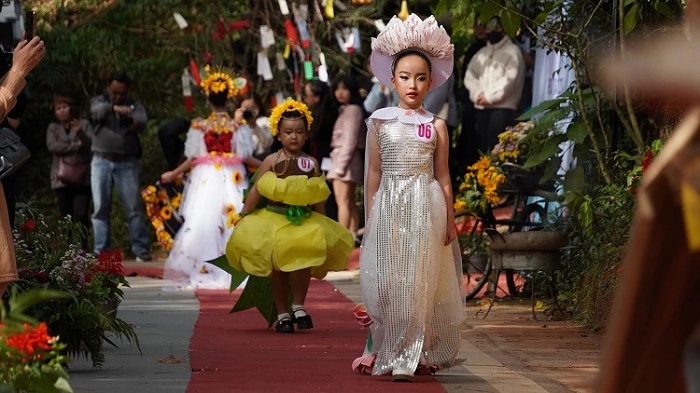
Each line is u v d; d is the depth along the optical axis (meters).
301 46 22.92
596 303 11.20
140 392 7.63
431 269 8.36
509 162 14.08
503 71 17.30
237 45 24.12
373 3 23.80
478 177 13.78
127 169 19.45
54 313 8.20
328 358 9.38
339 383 8.12
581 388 7.96
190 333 10.97
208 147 15.95
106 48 23.80
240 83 18.05
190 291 15.38
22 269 8.27
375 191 8.59
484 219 13.92
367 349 8.68
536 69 17.31
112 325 8.40
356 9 23.73
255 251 10.98
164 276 15.80
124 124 19.25
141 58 24.25
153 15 24.03
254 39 24.28
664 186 2.98
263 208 11.52
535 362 9.29
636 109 12.31
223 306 13.57
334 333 11.11
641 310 3.04
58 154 19.67
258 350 9.82
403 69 8.59
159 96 24.25
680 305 3.04
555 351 9.89
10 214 9.69
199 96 23.97
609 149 12.59
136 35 24.19
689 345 3.07
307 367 8.85
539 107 13.46
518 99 17.47
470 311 12.67
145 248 20.11
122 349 9.78
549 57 16.45
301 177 11.12
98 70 23.86
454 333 8.58
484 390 7.96
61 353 8.29
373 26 24.25
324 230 11.16
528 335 10.87
